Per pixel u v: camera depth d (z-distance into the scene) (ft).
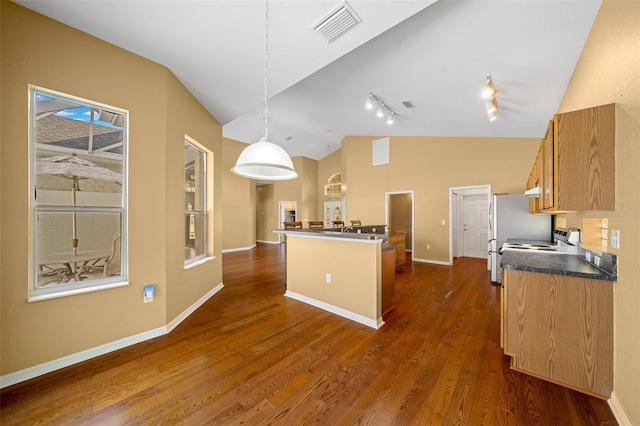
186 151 11.17
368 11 5.83
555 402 5.08
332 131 23.07
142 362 6.56
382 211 22.12
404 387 5.57
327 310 10.13
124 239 7.48
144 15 6.02
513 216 13.41
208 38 6.84
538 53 7.29
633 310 4.36
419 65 8.91
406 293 12.23
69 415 4.80
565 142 5.53
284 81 9.15
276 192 33.27
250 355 6.89
